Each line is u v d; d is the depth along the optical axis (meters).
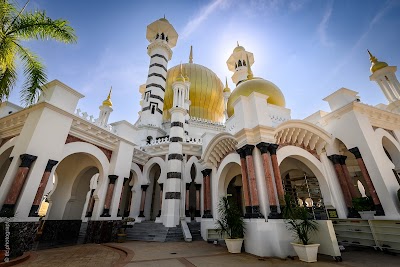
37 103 12.04
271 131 12.05
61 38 10.29
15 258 8.56
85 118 14.80
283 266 7.70
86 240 14.20
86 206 22.11
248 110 13.12
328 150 14.35
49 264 8.28
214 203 16.27
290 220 9.81
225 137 14.65
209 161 17.56
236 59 36.00
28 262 8.52
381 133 14.08
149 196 22.39
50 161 11.70
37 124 11.50
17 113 12.91
